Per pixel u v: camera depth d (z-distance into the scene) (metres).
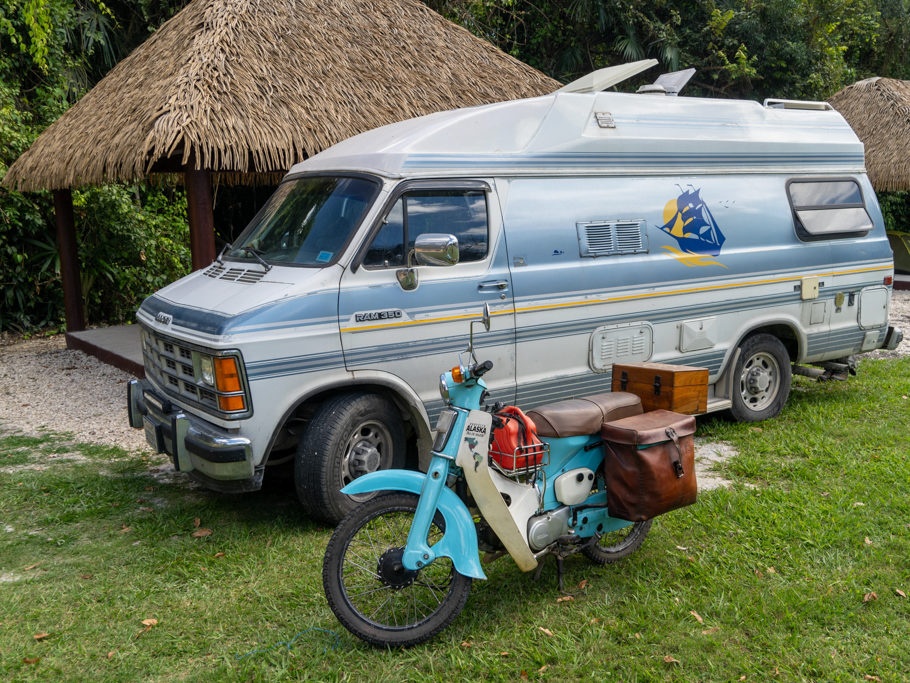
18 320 12.08
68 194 10.54
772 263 6.70
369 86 8.09
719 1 19.00
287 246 5.15
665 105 6.19
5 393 8.47
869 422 6.71
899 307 12.91
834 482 5.34
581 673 3.31
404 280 4.88
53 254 11.86
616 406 3.99
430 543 4.20
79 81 13.38
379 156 5.07
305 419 4.93
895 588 3.91
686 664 3.35
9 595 4.07
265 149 6.79
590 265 5.71
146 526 4.90
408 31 9.23
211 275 5.41
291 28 8.16
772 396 6.96
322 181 5.39
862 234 7.34
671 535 4.57
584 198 5.74
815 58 19.31
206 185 6.95
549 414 3.83
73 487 5.60
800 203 6.93
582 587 4.00
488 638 3.57
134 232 12.52
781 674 3.26
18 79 12.22
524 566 3.66
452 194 5.15
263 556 4.47
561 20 19.09
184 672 3.40
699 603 3.82
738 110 6.61
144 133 6.71
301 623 3.74
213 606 3.93
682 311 6.23
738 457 5.89
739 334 6.58
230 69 7.21
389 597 3.67
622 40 18.31
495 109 5.41
